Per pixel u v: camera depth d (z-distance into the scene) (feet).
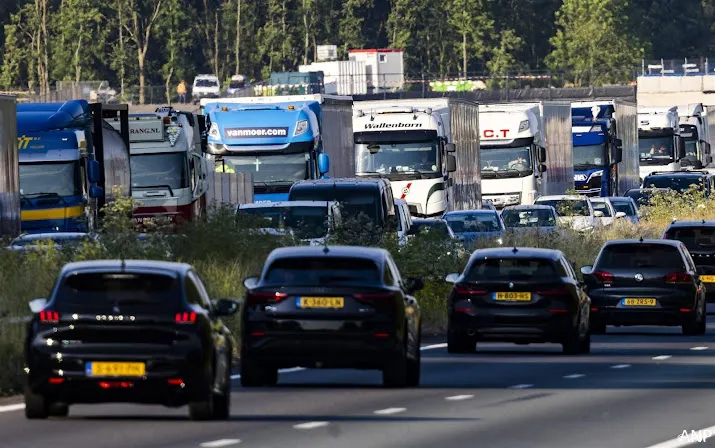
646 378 217.36
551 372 226.38
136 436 153.07
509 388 202.90
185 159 413.18
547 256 257.96
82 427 159.74
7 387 194.80
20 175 362.74
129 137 408.26
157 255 290.15
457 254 344.28
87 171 368.48
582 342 261.03
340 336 196.13
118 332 158.92
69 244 283.18
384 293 197.47
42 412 165.48
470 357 252.21
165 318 159.33
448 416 172.04
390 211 388.57
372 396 192.34
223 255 312.09
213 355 162.50
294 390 199.72
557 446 148.66
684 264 304.71
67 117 369.09
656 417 172.04
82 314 159.22
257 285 199.41
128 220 317.83
